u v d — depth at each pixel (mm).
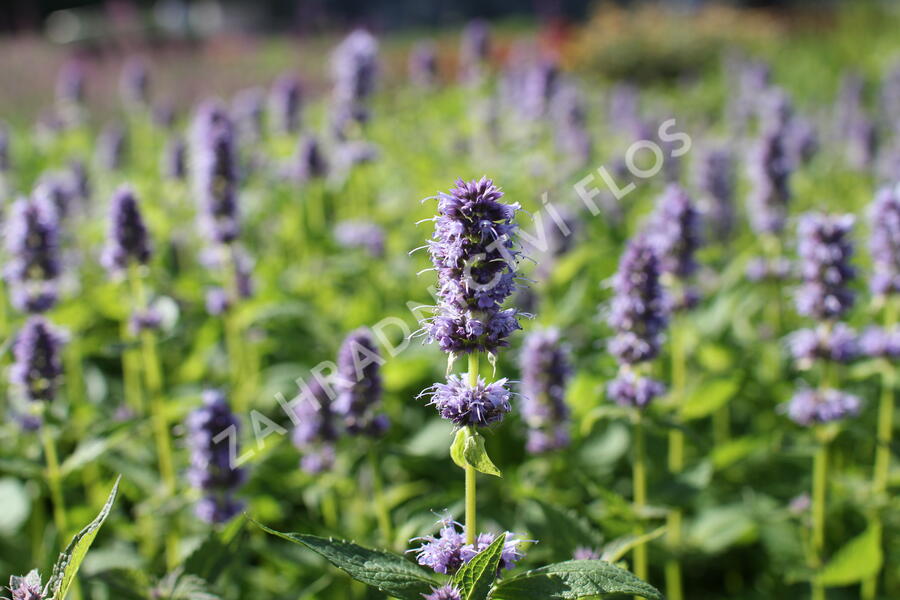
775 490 745
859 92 1685
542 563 610
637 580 427
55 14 4328
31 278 703
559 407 651
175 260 1122
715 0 4633
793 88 2602
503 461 787
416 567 445
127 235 714
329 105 1643
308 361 912
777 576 707
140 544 715
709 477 684
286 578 682
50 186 1029
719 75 2994
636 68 3123
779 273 895
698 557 681
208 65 2773
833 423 661
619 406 627
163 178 1403
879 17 3594
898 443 656
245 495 694
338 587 630
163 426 692
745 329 918
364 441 652
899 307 741
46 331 609
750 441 714
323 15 3609
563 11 4398
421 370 823
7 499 701
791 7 4410
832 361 666
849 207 1272
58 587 435
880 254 699
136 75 1715
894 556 686
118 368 1010
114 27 3445
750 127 1820
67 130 1771
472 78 1746
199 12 4152
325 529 654
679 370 737
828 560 681
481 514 656
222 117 1059
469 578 432
